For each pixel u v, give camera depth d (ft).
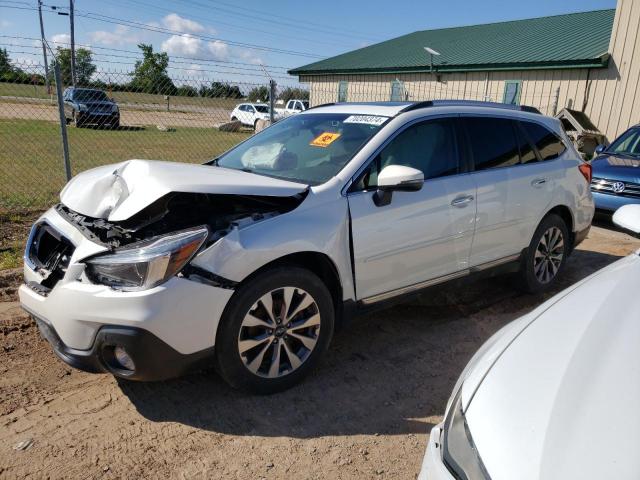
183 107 28.63
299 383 10.90
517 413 5.38
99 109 43.65
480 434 5.35
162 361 8.96
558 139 16.16
